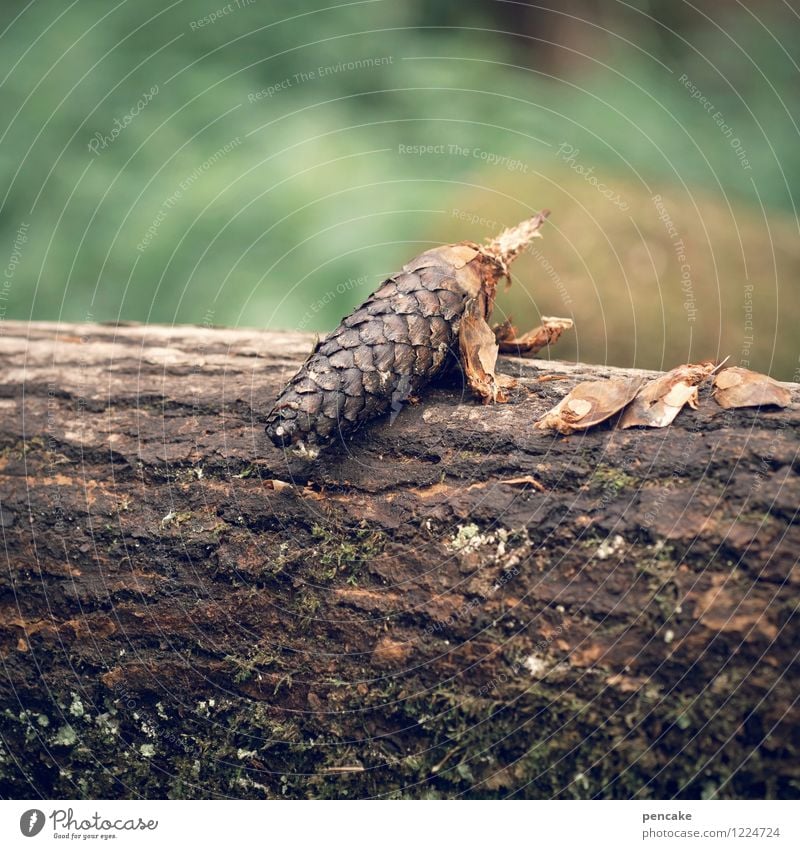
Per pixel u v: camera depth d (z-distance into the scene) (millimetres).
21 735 708
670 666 669
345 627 689
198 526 707
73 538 714
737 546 672
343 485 704
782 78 1750
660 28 1908
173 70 1377
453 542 689
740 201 1430
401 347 699
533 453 698
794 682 663
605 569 678
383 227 1222
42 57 1344
